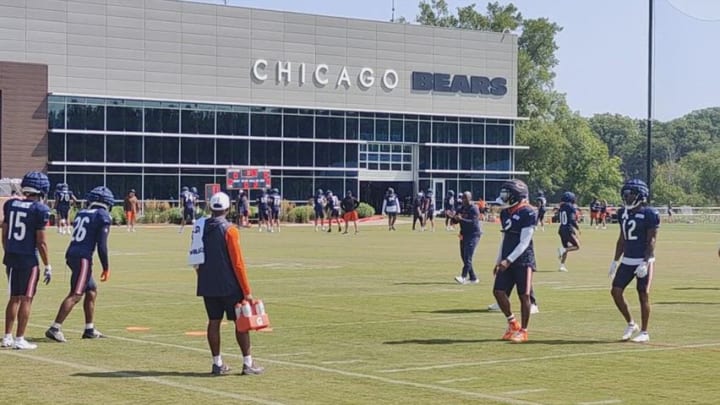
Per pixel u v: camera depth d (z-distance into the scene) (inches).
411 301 884.0
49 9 2859.3
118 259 1382.9
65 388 487.5
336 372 534.6
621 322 751.1
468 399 467.8
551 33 4867.1
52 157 2849.4
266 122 3191.4
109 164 2925.7
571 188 4886.8
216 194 517.7
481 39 3577.8
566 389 494.3
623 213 649.6
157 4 3009.4
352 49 3339.1
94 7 2918.3
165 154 3016.7
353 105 3341.5
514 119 3649.1
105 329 694.5
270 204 2434.8
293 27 3230.8
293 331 692.7
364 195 3408.0
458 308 831.7
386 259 1422.2
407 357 586.9
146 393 476.1
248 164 3157.0
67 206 2127.2
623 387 500.4
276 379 513.3
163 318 756.0
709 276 1196.5
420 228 2620.6
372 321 747.4
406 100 3440.0
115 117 2945.4
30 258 598.9
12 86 2765.7
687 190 4835.1
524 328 654.5
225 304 518.9
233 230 513.3
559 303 879.1
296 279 1096.8
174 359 572.1
